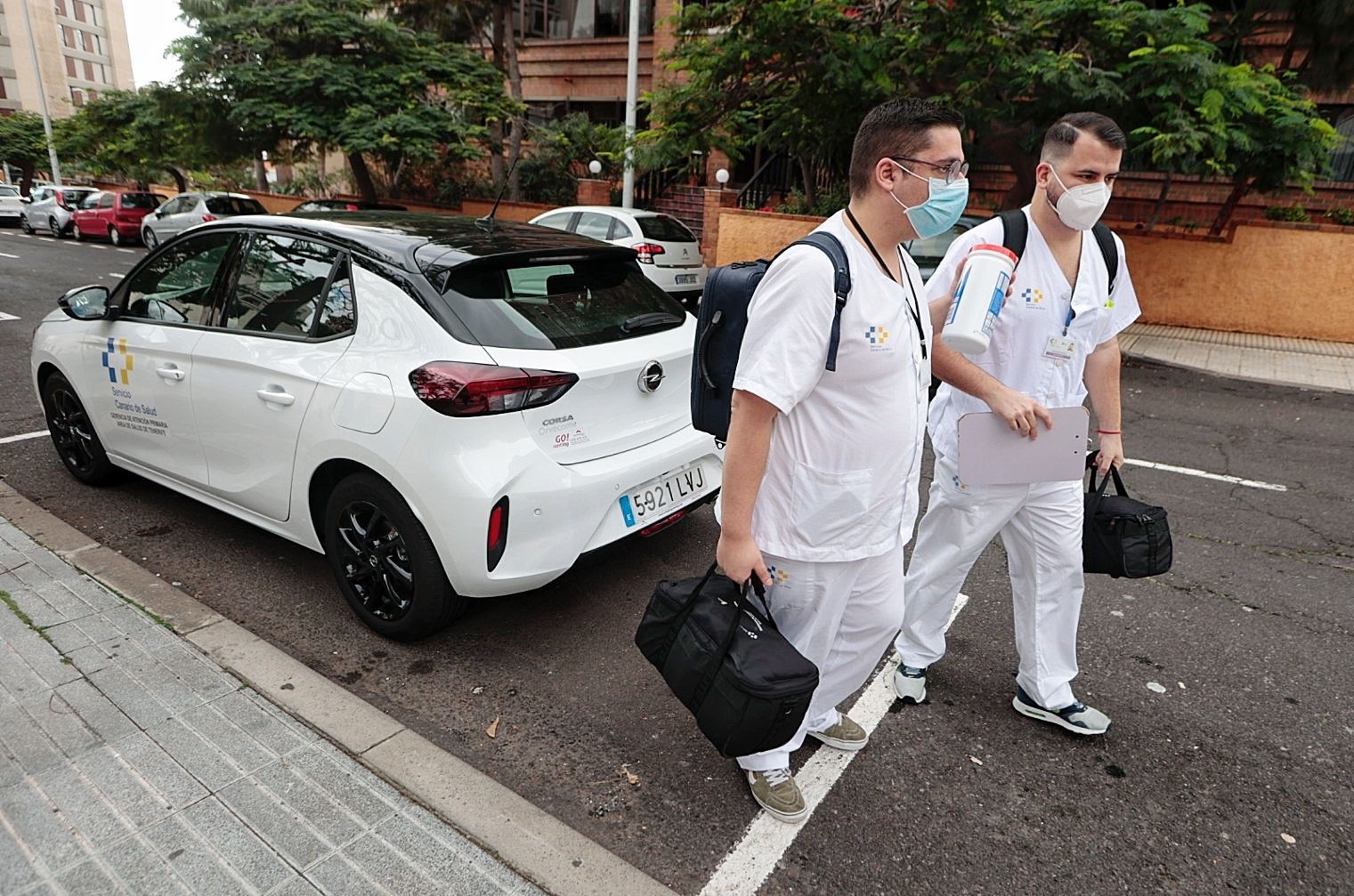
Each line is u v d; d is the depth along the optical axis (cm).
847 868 221
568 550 288
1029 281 237
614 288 344
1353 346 1019
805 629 216
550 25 2114
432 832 220
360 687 291
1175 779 260
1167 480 547
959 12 869
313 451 307
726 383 205
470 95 1620
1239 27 1016
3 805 220
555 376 284
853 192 191
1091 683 312
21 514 405
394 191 2077
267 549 391
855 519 201
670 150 1148
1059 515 256
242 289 347
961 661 324
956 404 263
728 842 228
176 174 2477
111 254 1825
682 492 335
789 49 960
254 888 199
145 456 402
